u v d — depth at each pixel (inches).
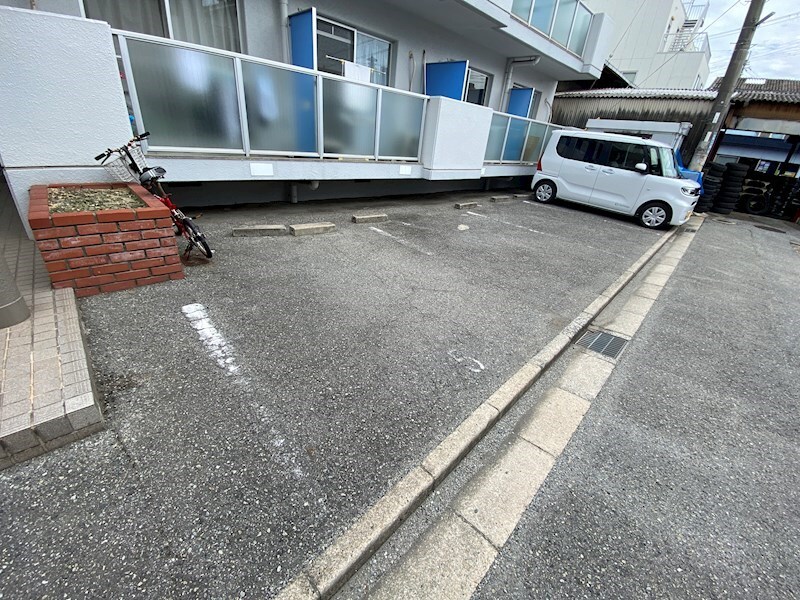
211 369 86.3
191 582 48.6
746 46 371.2
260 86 177.5
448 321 121.4
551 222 286.8
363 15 254.8
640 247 244.7
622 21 981.2
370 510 60.1
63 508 55.5
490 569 56.6
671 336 136.4
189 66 154.6
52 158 130.1
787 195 469.1
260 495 60.2
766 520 68.7
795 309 173.6
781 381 114.1
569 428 87.1
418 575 55.2
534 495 69.5
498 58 381.1
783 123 425.1
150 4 180.1
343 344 101.7
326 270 149.2
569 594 54.1
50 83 122.9
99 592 46.6
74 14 153.1
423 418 80.0
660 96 450.0
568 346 121.9
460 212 287.6
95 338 92.4
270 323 107.4
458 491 69.2
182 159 164.4
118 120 138.1
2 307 82.4
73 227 100.0
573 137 344.8
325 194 279.6
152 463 63.2
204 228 181.6
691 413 96.2
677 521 66.8
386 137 245.3
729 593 56.2
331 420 76.3
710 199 446.0
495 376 96.9
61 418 62.6
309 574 50.9
